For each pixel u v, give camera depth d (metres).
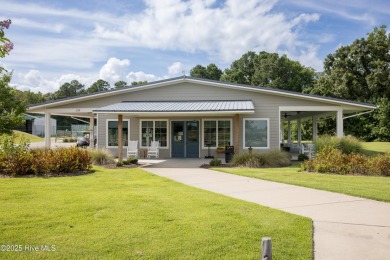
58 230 5.43
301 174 12.35
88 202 7.41
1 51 3.34
